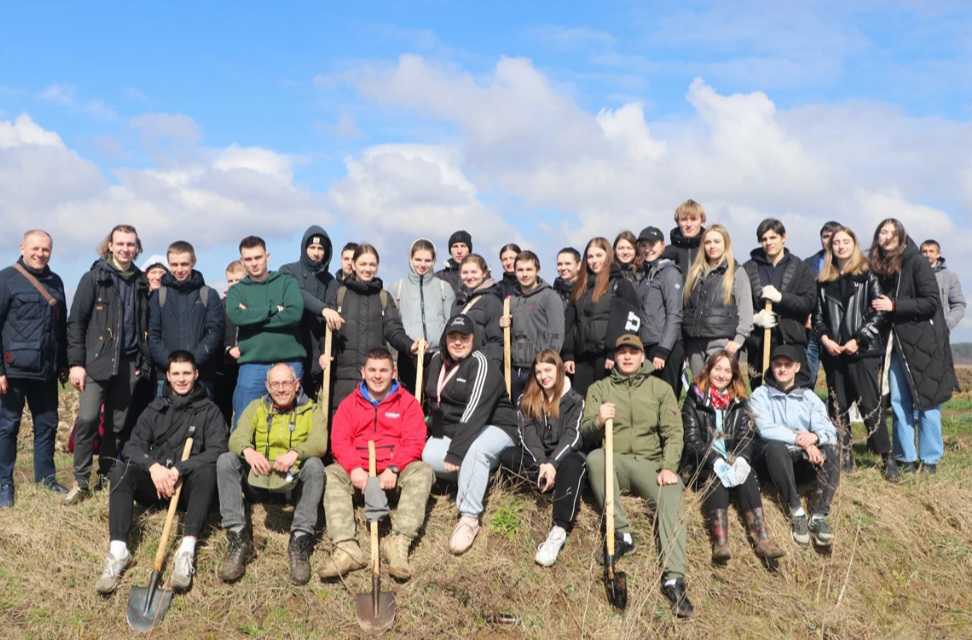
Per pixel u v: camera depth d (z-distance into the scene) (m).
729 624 5.55
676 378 7.02
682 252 7.55
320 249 7.07
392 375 6.15
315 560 5.77
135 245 6.38
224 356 6.97
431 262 7.05
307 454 5.82
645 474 5.97
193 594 5.48
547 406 6.07
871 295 7.00
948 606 5.96
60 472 7.73
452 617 5.37
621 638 5.18
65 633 5.19
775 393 6.38
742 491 6.03
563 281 7.50
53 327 6.45
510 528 6.00
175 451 5.85
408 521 5.72
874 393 7.02
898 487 6.88
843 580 6.01
